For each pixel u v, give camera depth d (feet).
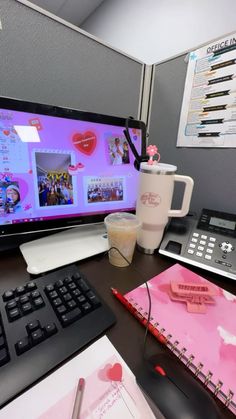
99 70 2.06
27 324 0.93
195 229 1.76
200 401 0.70
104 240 1.81
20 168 1.43
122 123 1.79
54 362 0.81
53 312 1.01
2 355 0.80
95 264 1.55
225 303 1.17
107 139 1.75
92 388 0.75
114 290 1.23
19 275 1.37
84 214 1.74
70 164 1.61
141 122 1.89
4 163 1.37
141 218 1.61
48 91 1.82
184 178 1.56
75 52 1.87
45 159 1.50
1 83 1.61
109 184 1.83
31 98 1.76
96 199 1.78
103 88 2.13
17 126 1.36
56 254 1.56
